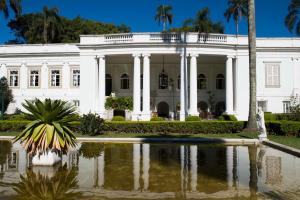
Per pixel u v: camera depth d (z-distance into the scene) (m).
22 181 8.23
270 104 35.66
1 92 38.22
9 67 40.94
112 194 6.95
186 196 6.80
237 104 33.38
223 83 39.88
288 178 8.59
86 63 33.81
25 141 10.74
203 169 9.89
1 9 32.03
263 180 8.36
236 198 6.64
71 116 11.45
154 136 21.12
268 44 35.88
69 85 39.81
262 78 35.75
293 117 27.83
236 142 18.33
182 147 16.00
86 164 10.78
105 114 33.78
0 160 11.55
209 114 37.09
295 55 35.72
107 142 18.56
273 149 15.20
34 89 40.38
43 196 6.80
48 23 48.88
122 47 32.97
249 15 24.75
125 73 39.94
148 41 32.38
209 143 17.92
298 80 35.72
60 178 8.59
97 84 34.00
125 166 10.41
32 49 40.62
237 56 33.59
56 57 40.16
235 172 9.44
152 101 39.69
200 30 44.69
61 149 11.02
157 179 8.47
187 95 32.78
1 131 25.62
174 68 39.91
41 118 10.77
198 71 39.94
